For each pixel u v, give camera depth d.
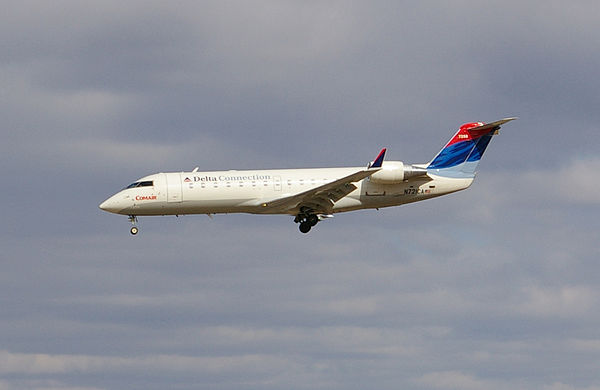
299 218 121.50
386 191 120.56
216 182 116.50
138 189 115.81
